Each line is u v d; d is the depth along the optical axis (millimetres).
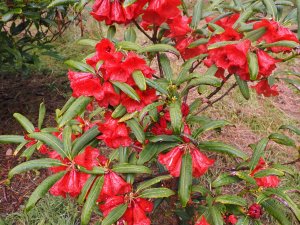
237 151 566
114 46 542
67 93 1358
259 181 601
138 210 552
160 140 566
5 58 1146
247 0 689
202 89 648
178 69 1448
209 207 616
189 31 649
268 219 908
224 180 593
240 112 1281
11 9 947
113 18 552
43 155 1093
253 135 1199
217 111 1274
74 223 895
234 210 636
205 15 694
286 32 562
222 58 561
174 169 555
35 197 512
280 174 571
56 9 1119
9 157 1094
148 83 522
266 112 1293
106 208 551
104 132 548
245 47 531
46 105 1295
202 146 574
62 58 1185
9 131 1171
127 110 530
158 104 531
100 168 535
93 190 527
